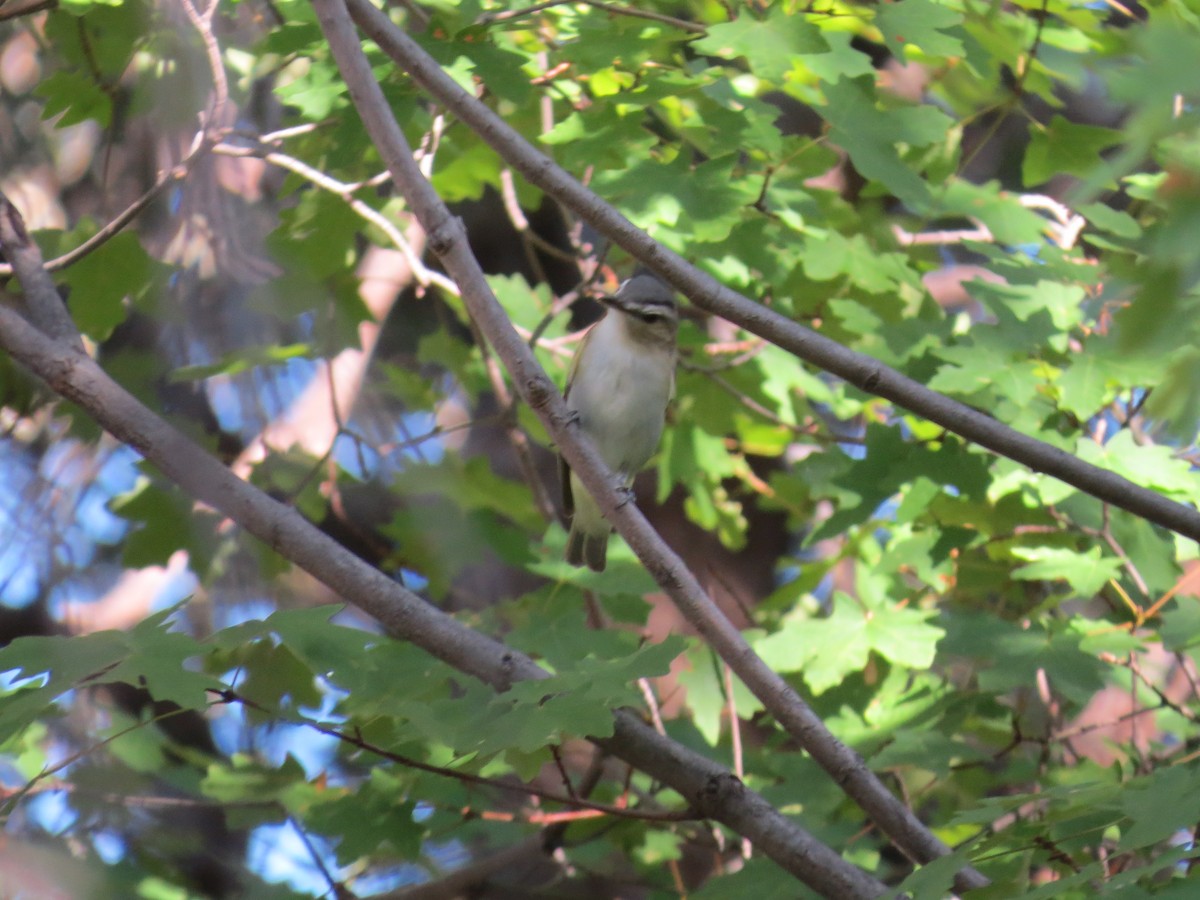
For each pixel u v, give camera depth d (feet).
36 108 40.06
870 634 28.94
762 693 20.77
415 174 22.04
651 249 21.39
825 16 27.12
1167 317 10.85
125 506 33.86
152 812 32.09
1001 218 31.68
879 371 20.58
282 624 18.49
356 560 23.02
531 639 28.14
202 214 39.52
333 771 36.91
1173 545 30.32
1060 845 22.04
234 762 29.96
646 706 32.04
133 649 17.79
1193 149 10.27
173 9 31.07
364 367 43.29
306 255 33.32
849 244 32.12
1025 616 32.12
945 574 33.22
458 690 32.91
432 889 29.99
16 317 23.97
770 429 42.19
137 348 40.57
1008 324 28.99
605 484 21.39
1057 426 29.07
